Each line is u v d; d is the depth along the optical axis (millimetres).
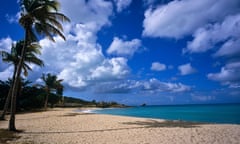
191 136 9719
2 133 10531
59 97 52875
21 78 30469
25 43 12148
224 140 8656
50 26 13031
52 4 12531
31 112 33625
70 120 18859
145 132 11156
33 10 12039
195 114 34188
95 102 104000
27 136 9992
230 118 24156
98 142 8578
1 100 32438
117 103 112500
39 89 42094
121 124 15305
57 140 9016
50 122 17062
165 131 11438
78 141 8789
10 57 20328
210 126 13398
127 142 8547
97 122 16875
